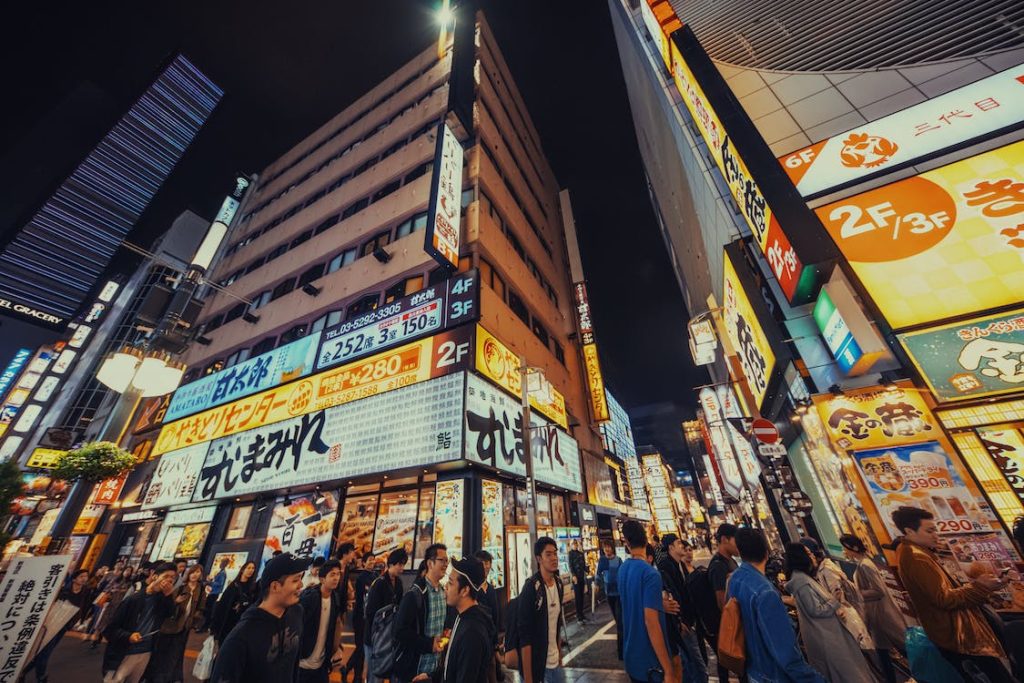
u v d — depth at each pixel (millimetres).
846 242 7293
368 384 12766
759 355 10117
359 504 12477
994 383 5738
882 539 5633
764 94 9969
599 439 24844
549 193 30828
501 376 12953
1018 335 5848
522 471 12453
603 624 10242
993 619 3275
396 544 11227
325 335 15227
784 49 10594
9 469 10070
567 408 19922
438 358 11906
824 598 3162
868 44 9523
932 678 3229
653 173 27188
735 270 10211
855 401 6410
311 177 26281
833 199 7848
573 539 15008
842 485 6691
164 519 16078
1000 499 5227
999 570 4895
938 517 5387
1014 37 8055
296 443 13188
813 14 10758
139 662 4887
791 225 7309
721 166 10383
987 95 7703
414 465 10484
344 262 18531
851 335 6277
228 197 29656
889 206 7375
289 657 2801
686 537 49188
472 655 2777
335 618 5004
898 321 6488
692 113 12297
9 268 39125
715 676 6102
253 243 25562
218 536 13898
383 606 5180
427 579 4605
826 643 2961
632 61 21234
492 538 10320
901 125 8125
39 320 38938
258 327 19266
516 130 26906
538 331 19078
